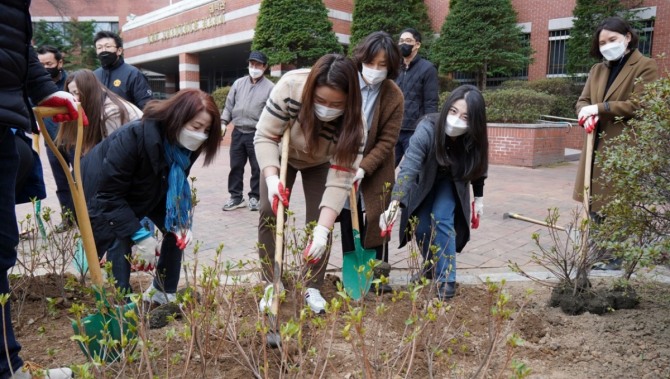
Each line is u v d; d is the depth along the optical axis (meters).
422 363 2.48
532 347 2.77
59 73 5.33
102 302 2.04
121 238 2.74
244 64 28.64
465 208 3.54
